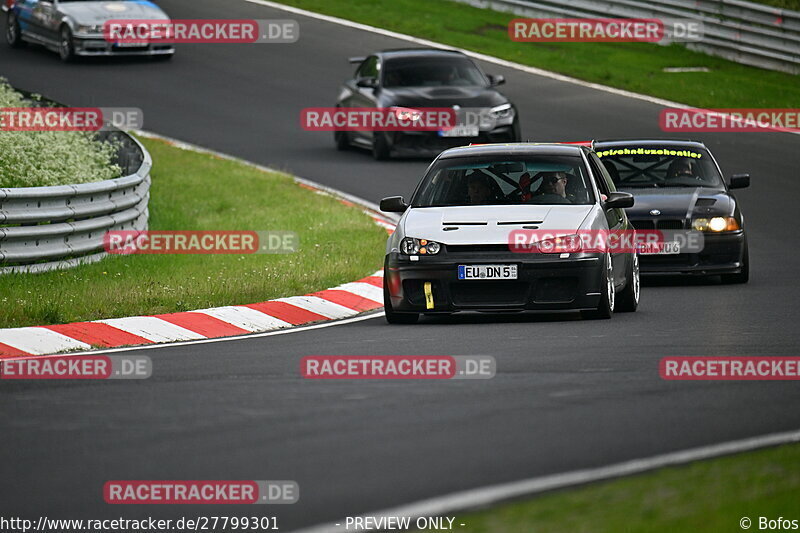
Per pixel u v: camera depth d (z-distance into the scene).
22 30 113.31
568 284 41.03
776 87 104.00
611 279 42.41
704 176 56.62
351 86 85.94
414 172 79.31
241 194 71.25
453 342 37.06
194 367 33.88
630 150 58.03
